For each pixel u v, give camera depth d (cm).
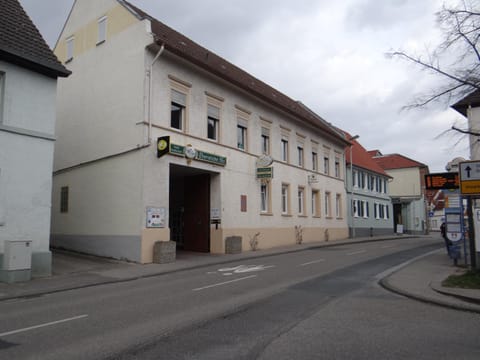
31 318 737
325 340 596
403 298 928
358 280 1186
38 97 1353
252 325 676
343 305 844
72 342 582
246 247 2247
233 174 2189
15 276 1179
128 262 1638
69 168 2031
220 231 2070
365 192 4225
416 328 671
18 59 1288
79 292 1044
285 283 1125
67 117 2102
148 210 1661
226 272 1382
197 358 514
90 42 2022
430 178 1293
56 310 805
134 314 755
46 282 1181
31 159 1320
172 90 1842
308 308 809
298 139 2927
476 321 723
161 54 1784
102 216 1805
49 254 1321
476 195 1121
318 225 3127
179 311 779
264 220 2438
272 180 2561
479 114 1548
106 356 520
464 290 950
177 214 2364
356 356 527
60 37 2228
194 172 2089
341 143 3669
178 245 2334
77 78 2072
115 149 1795
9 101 1281
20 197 1285
